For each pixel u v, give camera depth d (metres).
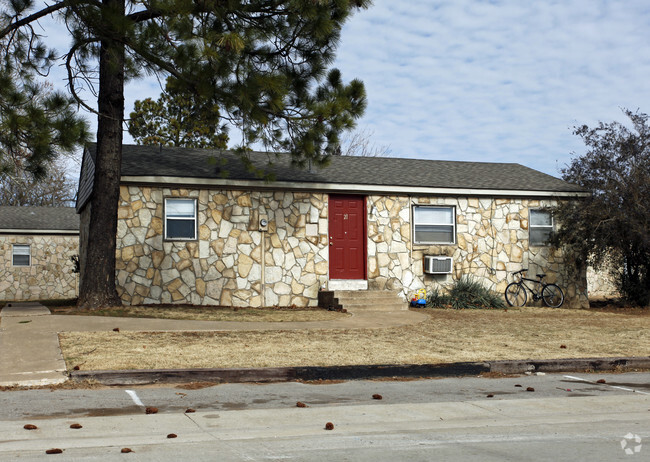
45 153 12.41
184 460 5.08
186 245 17.16
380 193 19.00
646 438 5.91
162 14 12.79
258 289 17.67
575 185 20.56
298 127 15.34
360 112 15.21
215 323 13.56
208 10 12.78
